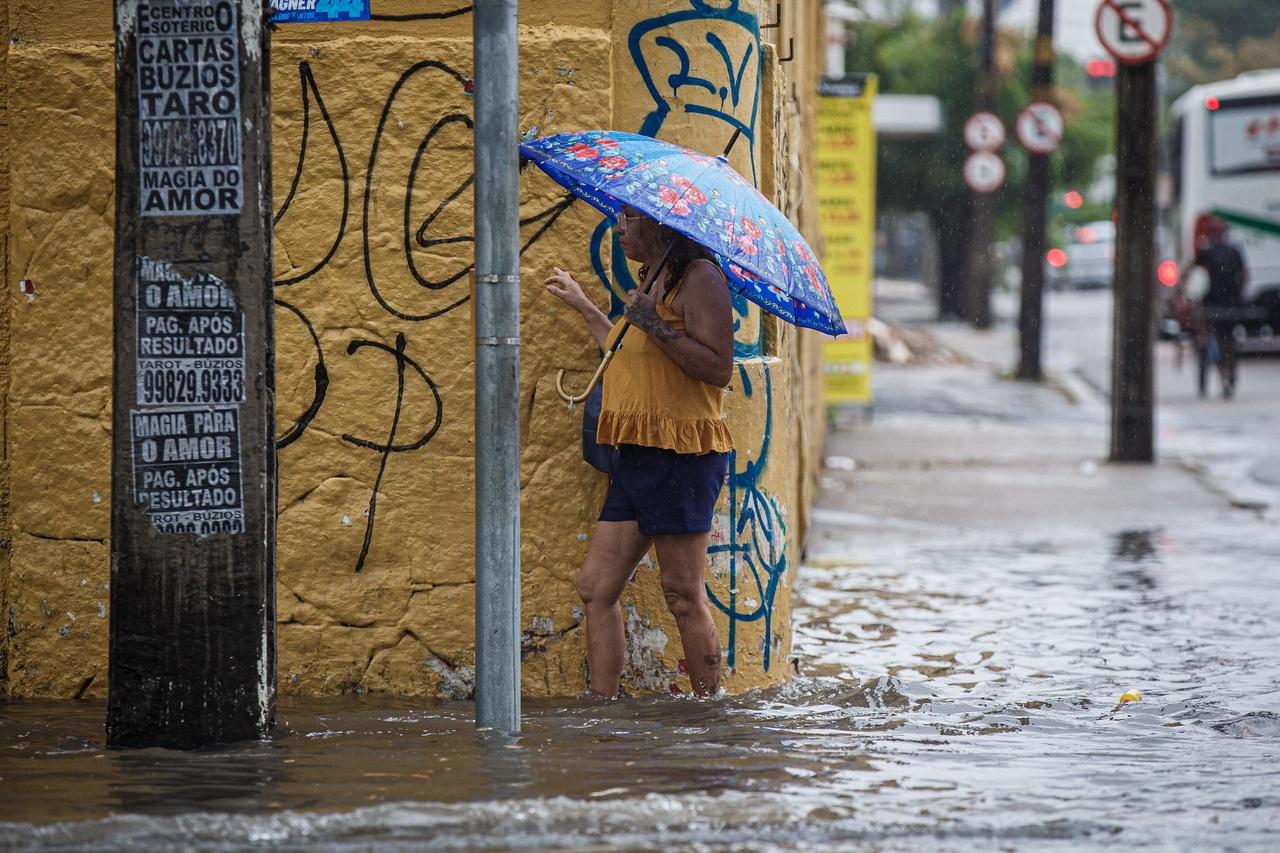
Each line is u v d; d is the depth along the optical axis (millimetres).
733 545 16016
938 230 111375
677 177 13773
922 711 15695
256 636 13609
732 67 15914
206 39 13352
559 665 15961
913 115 73438
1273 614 21859
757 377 16047
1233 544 28469
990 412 55281
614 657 15438
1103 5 41000
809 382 30609
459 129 15867
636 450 14602
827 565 26031
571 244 15797
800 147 26859
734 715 14961
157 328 13469
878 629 20656
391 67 15883
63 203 15977
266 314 13547
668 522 14633
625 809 11508
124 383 13477
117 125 13445
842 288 49344
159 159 13430
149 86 13398
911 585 24109
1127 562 26422
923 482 37250
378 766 12773
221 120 13398
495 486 13461
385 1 15992
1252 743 14461
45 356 16047
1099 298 132375
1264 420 51656
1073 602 22750
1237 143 75625
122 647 13578
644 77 15828
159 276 13445
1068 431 49219
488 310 13211
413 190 15898
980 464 40719
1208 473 39156
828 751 13664
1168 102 179125
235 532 13547
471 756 13109
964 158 107062
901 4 113188
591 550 15266
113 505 13539
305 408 16000
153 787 12148
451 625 16000
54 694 16156
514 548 13562
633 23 15820
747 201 13992
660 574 15508
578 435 15852
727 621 16031
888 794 12320
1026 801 12242
